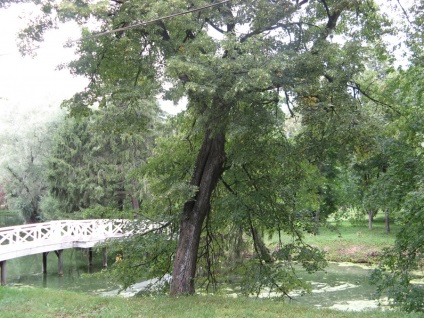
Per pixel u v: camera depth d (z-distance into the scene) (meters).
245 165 11.91
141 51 11.03
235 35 9.55
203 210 11.13
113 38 10.67
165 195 10.23
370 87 12.48
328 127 10.10
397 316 7.89
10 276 22.67
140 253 12.18
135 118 12.36
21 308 8.48
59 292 10.52
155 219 11.95
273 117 10.07
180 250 10.92
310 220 12.07
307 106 10.05
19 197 36.88
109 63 11.68
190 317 7.65
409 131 11.56
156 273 12.53
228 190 12.26
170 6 9.70
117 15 10.34
